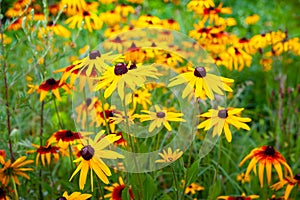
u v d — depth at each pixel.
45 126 2.99
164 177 2.76
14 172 1.96
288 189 2.09
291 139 3.19
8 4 3.32
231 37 3.04
